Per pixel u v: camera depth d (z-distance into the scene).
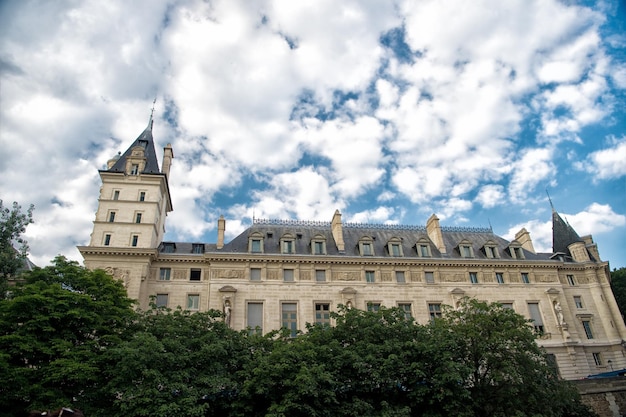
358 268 49.62
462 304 34.50
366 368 27.89
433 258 51.69
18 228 33.12
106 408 25.23
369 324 31.27
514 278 53.59
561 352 50.19
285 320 45.62
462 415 26.75
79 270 31.05
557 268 55.94
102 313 29.44
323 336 30.88
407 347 29.03
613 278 68.44
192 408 23.50
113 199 47.31
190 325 29.91
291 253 48.72
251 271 47.28
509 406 28.62
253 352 30.27
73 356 25.45
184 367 26.64
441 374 27.27
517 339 30.00
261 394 26.42
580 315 54.28
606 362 52.19
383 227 58.31
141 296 43.00
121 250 43.81
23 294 27.38
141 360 24.20
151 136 55.28
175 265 46.72
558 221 64.56
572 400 30.83
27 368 23.95
